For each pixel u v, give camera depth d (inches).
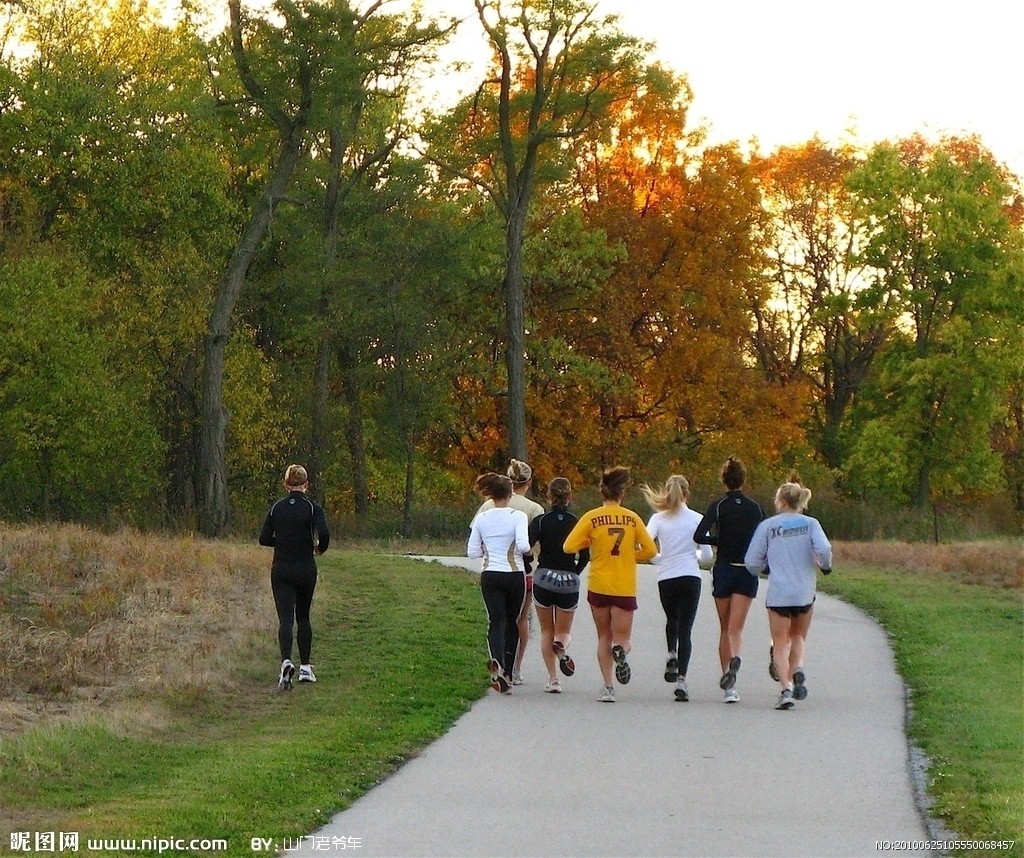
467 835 509.0
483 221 3132.4
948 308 3494.1
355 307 2711.6
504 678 810.8
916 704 784.9
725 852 483.8
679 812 541.6
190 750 681.0
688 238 3331.7
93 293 2516.0
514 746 674.8
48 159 2645.2
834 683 862.5
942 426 3427.7
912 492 3467.0
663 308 3282.5
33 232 2615.7
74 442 2440.9
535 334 3218.5
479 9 2645.2
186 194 2748.5
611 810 545.6
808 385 3543.3
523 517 824.3
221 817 530.3
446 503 3132.4
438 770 622.2
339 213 2903.5
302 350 3056.1
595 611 806.5
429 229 2797.7
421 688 843.4
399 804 558.6
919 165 3850.9
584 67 2684.5
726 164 3344.0
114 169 2694.4
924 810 544.7
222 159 3014.3
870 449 3412.9
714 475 3235.7
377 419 2770.7
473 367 3152.1
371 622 1112.2
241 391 2699.3
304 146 2839.6
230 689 853.2
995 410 3412.9
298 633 876.0
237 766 626.2
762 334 4001.0
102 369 2476.6
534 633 1080.2
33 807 557.0
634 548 804.6
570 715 758.5
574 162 2847.0
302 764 628.1
